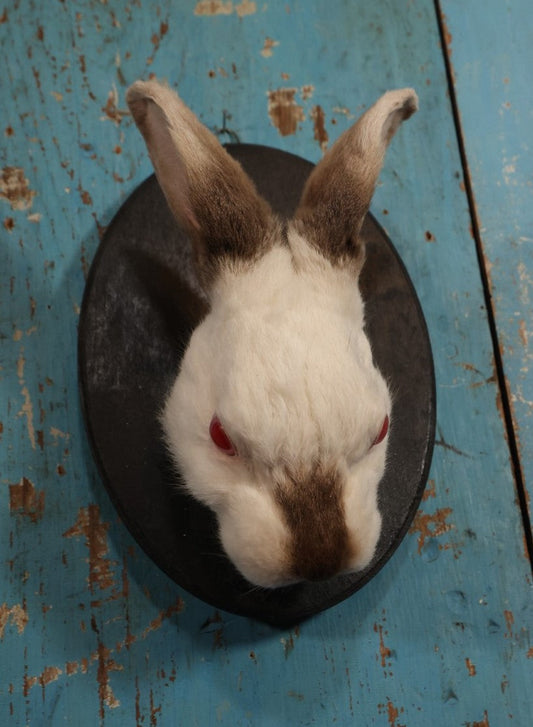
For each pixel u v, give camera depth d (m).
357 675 0.34
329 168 0.30
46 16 0.41
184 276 0.35
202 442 0.27
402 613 0.35
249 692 0.34
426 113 0.42
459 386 0.38
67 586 0.34
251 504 0.26
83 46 0.40
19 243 0.38
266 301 0.27
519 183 0.41
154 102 0.29
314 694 0.34
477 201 0.41
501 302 0.39
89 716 0.33
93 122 0.40
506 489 0.37
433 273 0.39
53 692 0.33
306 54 0.42
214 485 0.27
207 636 0.34
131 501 0.32
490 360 0.38
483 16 0.43
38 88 0.40
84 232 0.38
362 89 0.42
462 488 0.37
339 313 0.28
